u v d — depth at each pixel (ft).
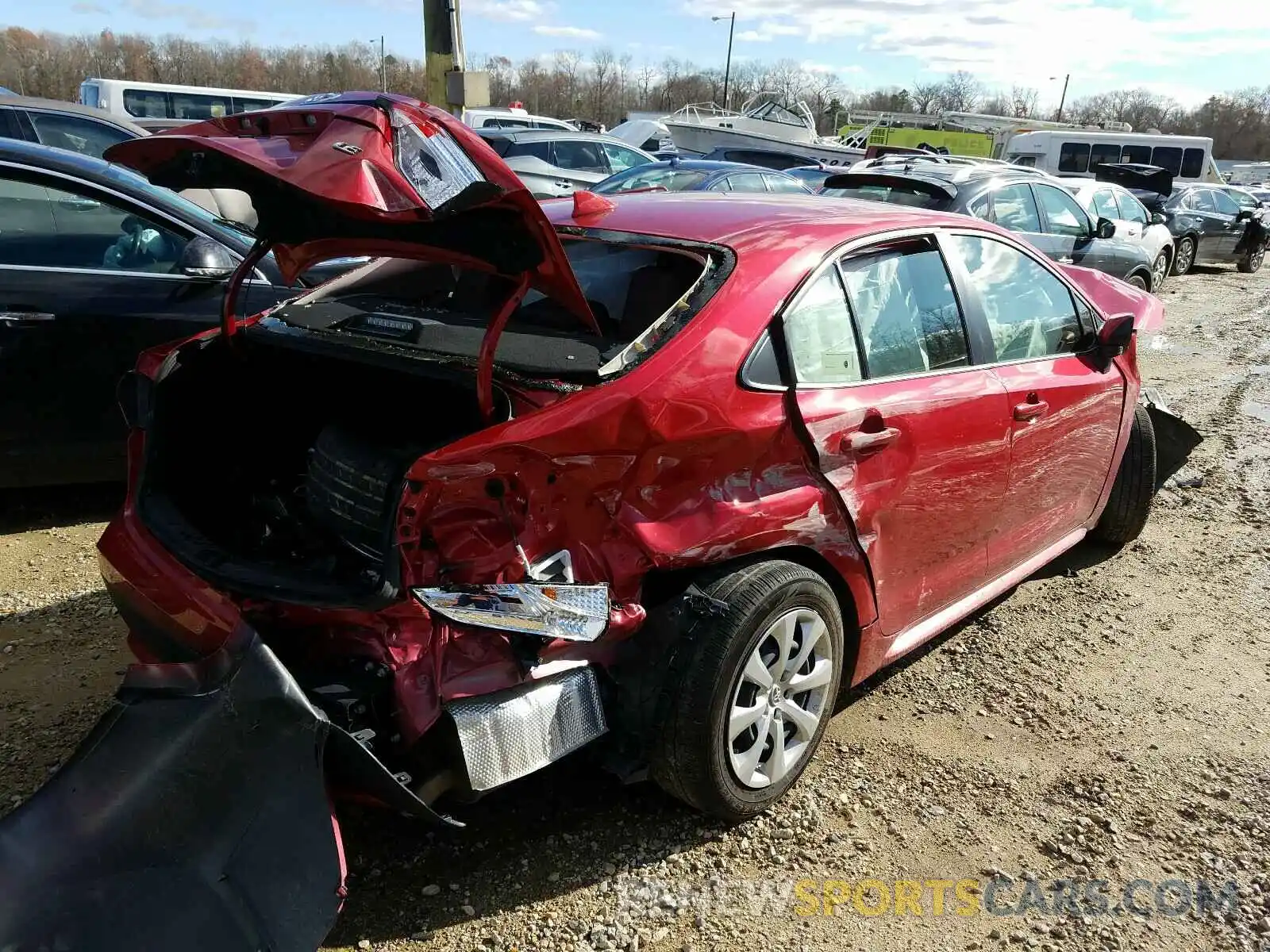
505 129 47.52
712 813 8.84
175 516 8.84
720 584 8.42
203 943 6.14
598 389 7.74
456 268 10.10
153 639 8.63
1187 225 58.59
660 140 77.66
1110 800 9.95
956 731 11.01
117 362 14.82
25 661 11.38
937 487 10.51
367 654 7.45
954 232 11.68
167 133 7.61
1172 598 14.62
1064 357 13.00
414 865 8.53
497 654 7.42
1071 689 12.01
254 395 10.19
